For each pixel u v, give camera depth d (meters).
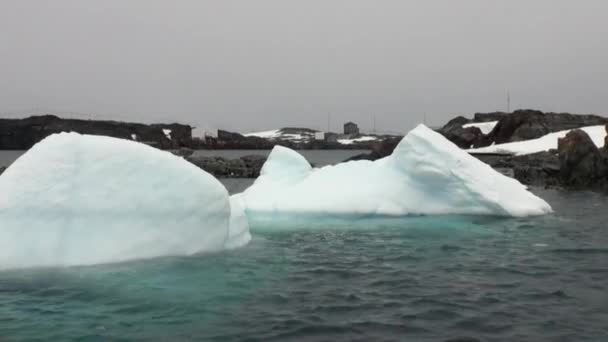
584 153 25.97
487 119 85.19
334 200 15.63
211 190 9.88
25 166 8.73
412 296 7.34
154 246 9.11
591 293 7.38
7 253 8.15
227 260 9.47
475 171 16.17
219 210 9.96
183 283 7.82
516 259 9.80
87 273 8.07
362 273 8.80
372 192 16.11
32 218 8.39
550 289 7.62
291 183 17.67
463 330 5.88
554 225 13.92
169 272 8.34
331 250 10.87
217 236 10.05
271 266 9.23
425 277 8.49
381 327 6.02
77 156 8.93
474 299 7.15
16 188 8.48
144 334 5.79
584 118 68.69
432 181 15.97
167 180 9.41
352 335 5.75
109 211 8.82
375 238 12.37
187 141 147.88
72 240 8.52
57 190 8.59
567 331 5.79
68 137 9.12
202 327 6.02
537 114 68.25
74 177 8.77
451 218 15.27
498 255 10.20
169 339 5.64
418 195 16.22
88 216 8.67
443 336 5.69
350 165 17.89
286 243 11.70
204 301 7.02
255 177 39.91
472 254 10.34
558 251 10.51
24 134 117.06
